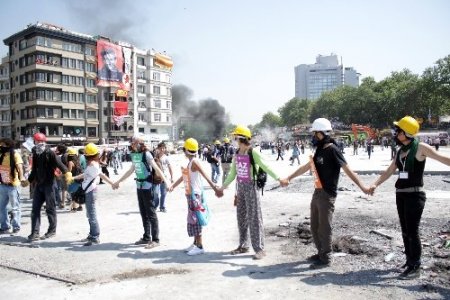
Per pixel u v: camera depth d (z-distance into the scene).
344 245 6.20
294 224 8.11
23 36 65.25
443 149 51.34
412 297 4.13
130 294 4.48
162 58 84.62
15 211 8.07
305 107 152.12
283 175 20.19
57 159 7.36
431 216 8.41
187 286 4.68
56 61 65.88
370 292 4.30
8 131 72.69
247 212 5.81
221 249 6.36
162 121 85.06
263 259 5.70
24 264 5.74
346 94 110.12
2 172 7.93
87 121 69.69
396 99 87.00
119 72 71.62
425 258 5.43
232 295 4.36
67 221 9.21
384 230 7.00
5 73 72.12
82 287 4.75
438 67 76.12
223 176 14.72
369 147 34.81
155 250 6.39
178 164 35.97
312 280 4.73
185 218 9.19
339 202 10.78
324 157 5.15
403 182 4.69
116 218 9.47
